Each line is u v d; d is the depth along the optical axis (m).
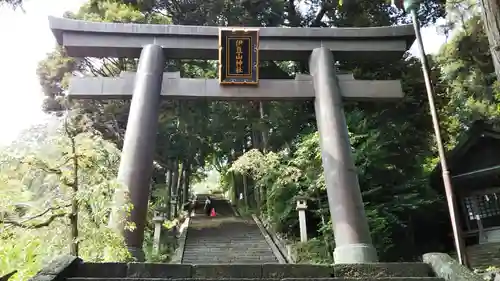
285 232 14.87
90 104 16.06
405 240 14.75
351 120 14.19
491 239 14.02
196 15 17.56
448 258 4.80
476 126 13.88
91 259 5.49
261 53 10.21
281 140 17.62
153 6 17.61
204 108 18.28
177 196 19.91
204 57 10.34
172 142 19.17
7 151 5.34
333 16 18.11
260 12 17.86
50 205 5.56
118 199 6.53
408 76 15.43
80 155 5.74
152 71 9.39
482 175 13.70
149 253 12.74
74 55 10.05
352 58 10.58
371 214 12.48
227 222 19.22
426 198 14.59
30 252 4.91
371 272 4.84
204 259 12.62
